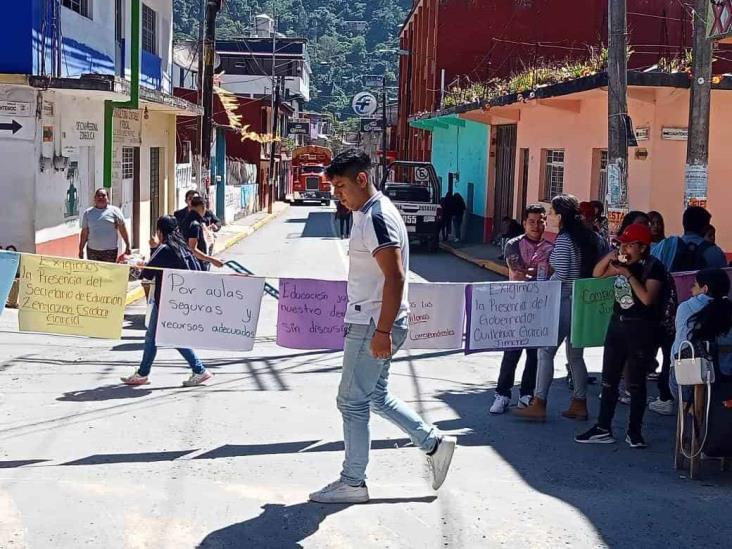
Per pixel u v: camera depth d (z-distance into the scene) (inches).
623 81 455.5
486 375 382.9
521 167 1007.6
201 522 204.4
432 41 1577.3
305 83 3346.5
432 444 219.9
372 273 205.2
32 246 563.2
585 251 304.3
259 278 301.4
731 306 244.7
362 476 217.9
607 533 204.2
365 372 209.5
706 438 238.4
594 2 1339.8
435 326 295.6
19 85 546.0
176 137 1033.5
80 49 641.0
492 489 233.1
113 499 217.9
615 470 253.4
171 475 238.5
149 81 839.7
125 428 283.6
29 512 207.8
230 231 1245.7
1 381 345.7
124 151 780.0
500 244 938.1
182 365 383.2
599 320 302.2
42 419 292.4
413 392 347.3
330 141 3882.9
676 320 254.7
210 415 301.4
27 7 543.2
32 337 436.1
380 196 205.3
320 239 1210.6
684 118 639.8
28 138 557.0
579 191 797.2
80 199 647.1
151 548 189.3
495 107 953.5
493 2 1405.0
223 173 1381.6
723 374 241.9
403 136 2138.3
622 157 455.5
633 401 276.1
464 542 196.5
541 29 1353.3
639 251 266.5
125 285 299.6
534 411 306.7
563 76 722.8
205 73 927.0
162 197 935.7
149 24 854.5
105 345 424.2
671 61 627.8
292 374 369.4
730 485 241.8
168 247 334.6
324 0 4697.3
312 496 218.1
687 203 446.0
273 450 263.7
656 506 222.8
